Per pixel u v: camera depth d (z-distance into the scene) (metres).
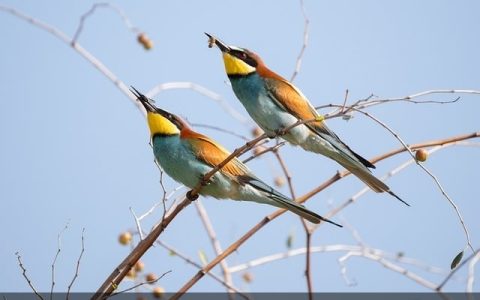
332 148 11.55
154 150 10.98
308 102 11.84
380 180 10.65
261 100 11.85
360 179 10.91
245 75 12.04
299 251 10.80
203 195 10.95
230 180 10.52
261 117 11.94
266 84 11.86
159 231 8.47
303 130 11.63
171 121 10.94
